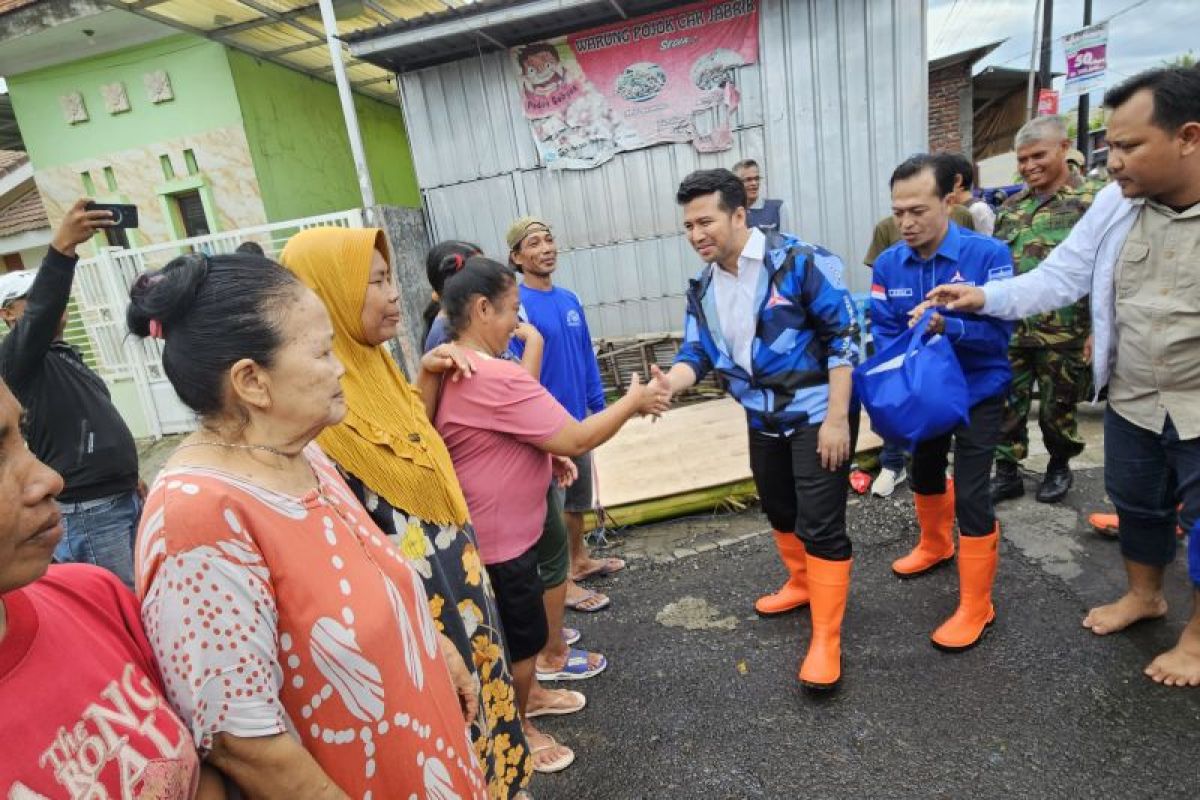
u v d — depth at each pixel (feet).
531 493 6.48
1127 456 7.53
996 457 11.45
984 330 7.77
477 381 6.09
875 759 6.79
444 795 3.63
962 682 7.66
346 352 5.01
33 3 23.80
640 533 12.60
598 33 20.15
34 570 2.32
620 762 7.22
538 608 6.80
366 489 4.81
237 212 27.43
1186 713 6.80
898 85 18.60
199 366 3.16
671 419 16.58
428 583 5.09
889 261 8.89
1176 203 6.57
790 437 7.82
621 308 22.20
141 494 9.09
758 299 7.59
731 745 7.24
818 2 18.65
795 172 19.81
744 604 9.83
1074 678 7.47
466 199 22.31
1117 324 7.35
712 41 19.60
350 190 32.71
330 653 3.15
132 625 2.92
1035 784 6.26
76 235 7.37
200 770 2.89
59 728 2.29
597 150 21.13
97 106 27.40
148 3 21.39
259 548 3.05
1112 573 9.24
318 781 3.00
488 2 18.48
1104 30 25.68
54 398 8.05
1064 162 11.14
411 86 21.71
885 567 10.25
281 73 28.43
